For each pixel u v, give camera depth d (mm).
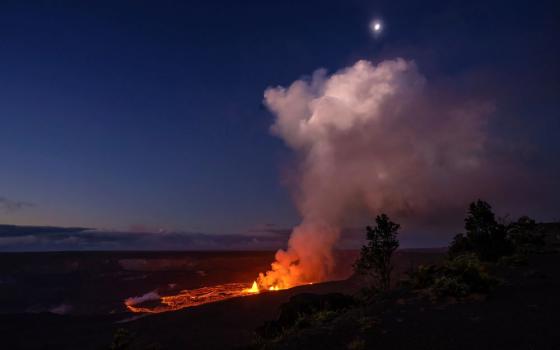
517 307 14031
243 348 17156
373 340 12625
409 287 19062
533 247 25719
